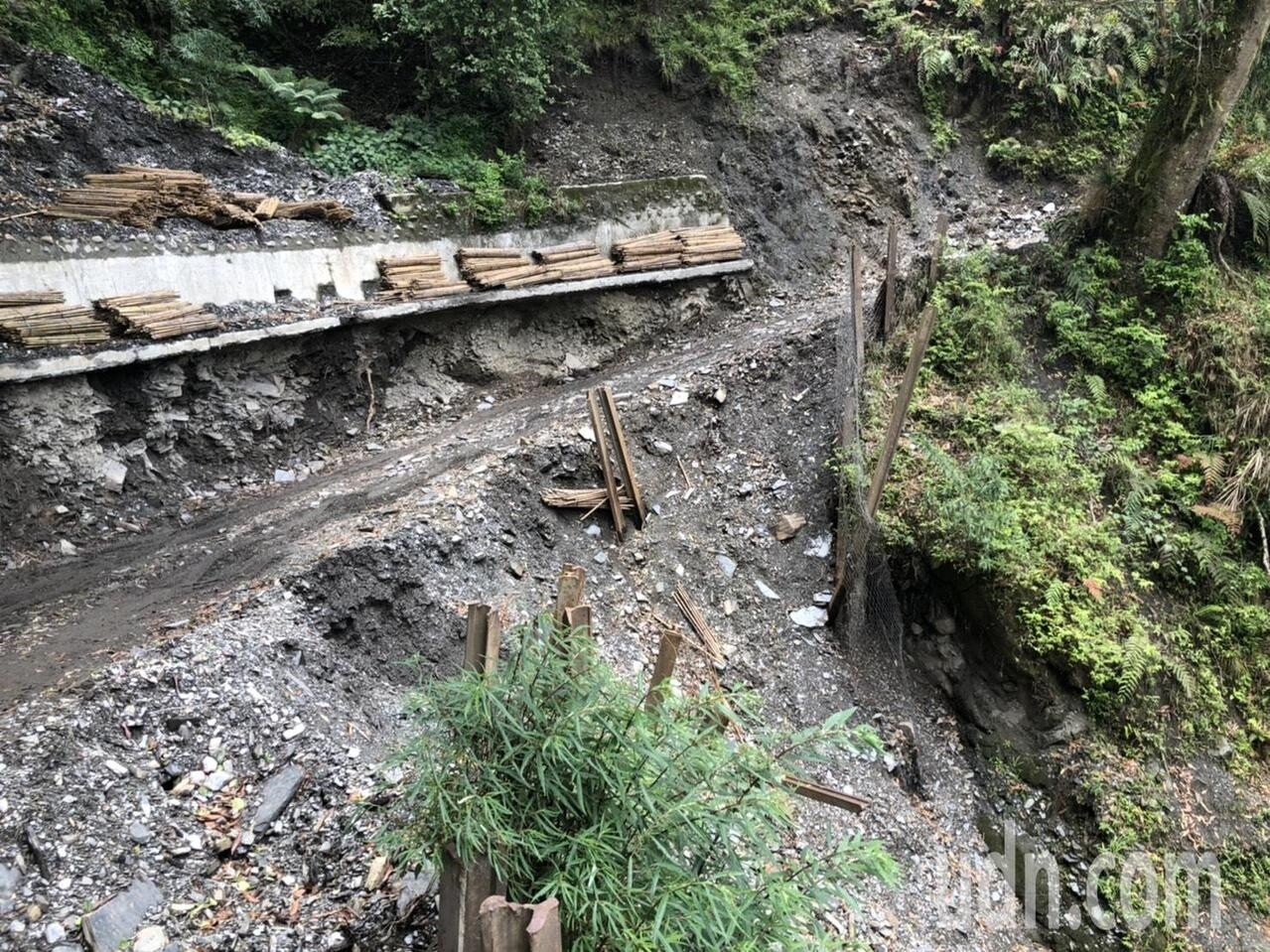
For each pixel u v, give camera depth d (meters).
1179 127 9.31
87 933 3.61
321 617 5.63
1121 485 8.24
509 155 10.79
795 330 9.89
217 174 8.55
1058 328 9.40
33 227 6.81
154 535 6.71
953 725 7.30
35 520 6.34
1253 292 9.59
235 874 4.04
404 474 7.39
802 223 12.37
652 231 10.97
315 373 8.20
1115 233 9.77
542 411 8.55
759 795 3.02
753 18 13.78
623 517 7.50
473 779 2.99
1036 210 12.18
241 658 4.96
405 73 10.95
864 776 6.55
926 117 13.31
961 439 8.16
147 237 7.41
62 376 6.51
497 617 3.37
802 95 13.22
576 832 2.98
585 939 2.72
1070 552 7.42
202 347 7.26
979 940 5.97
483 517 6.73
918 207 12.75
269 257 8.11
